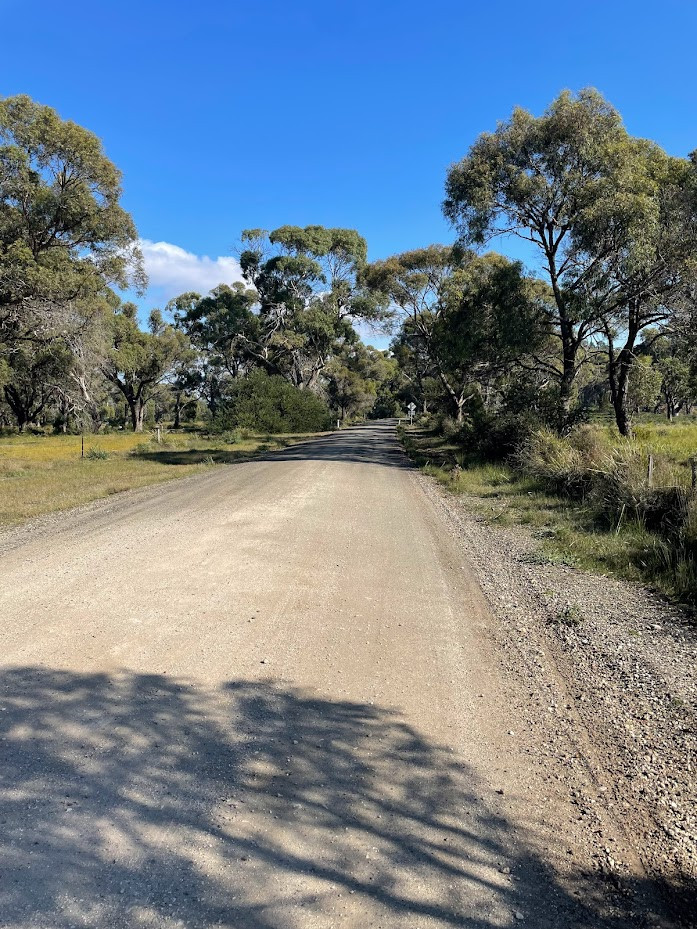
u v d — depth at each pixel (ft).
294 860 8.02
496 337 72.02
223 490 41.78
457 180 69.62
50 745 10.35
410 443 99.76
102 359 129.90
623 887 7.89
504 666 14.55
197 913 7.08
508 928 7.14
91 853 7.92
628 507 29.37
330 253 190.80
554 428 62.85
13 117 85.35
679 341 68.33
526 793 9.77
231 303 189.98
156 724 11.19
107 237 97.50
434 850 8.37
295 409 160.56
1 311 86.02
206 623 16.31
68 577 20.13
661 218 64.08
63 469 60.95
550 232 70.85
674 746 11.21
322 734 11.18
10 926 6.75
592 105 65.21
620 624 17.33
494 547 26.99
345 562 23.12
